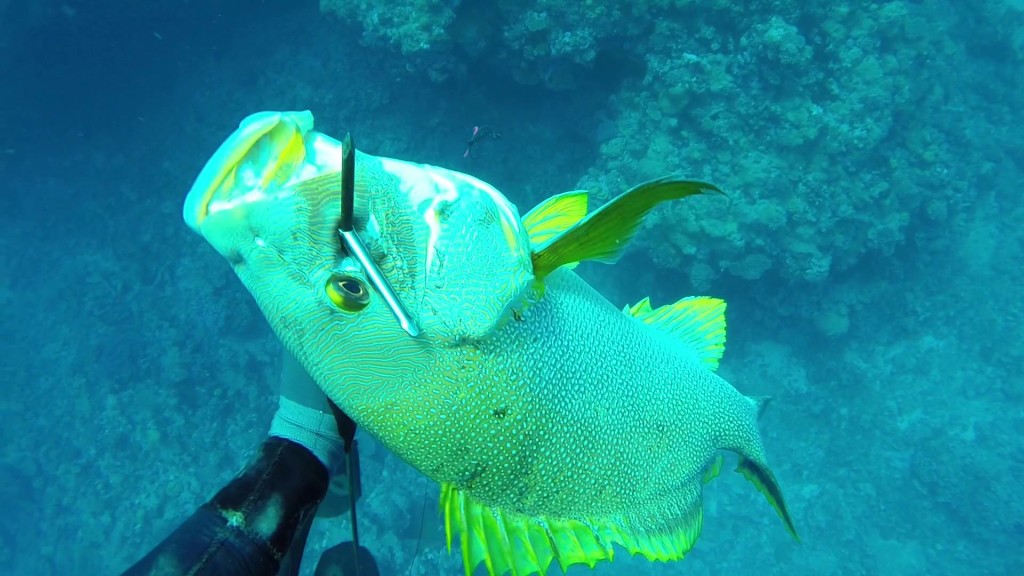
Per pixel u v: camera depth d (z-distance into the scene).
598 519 1.71
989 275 11.48
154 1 14.33
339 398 1.27
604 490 1.72
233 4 14.98
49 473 11.19
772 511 10.66
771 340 10.95
